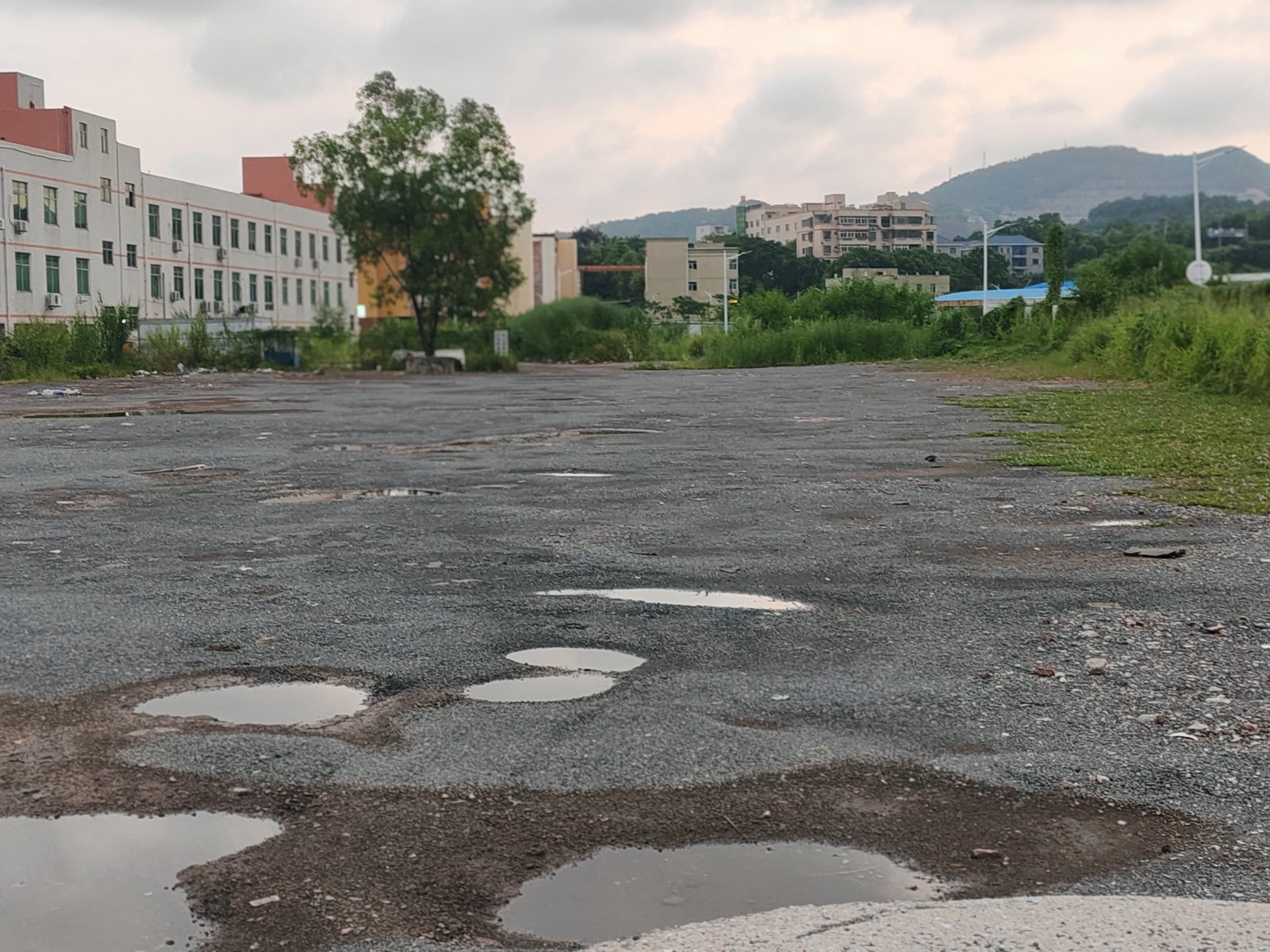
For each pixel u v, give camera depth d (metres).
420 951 2.65
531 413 20.86
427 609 5.95
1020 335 44.72
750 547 7.58
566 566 7.00
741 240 120.88
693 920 2.80
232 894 2.92
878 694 4.52
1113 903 2.77
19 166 50.28
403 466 12.50
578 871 3.06
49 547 7.78
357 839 3.24
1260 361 20.95
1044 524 8.31
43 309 51.97
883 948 2.54
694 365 50.47
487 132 47.38
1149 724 4.16
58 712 4.34
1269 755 3.84
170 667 4.93
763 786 3.61
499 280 48.59
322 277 82.00
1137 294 42.03
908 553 7.35
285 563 7.16
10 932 2.74
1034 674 4.76
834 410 20.56
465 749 3.93
